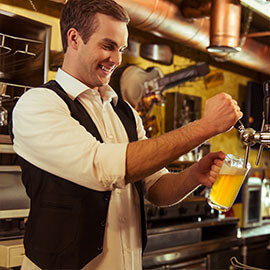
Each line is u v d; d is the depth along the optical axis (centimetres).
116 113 158
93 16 134
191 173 154
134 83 356
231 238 387
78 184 131
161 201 163
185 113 411
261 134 139
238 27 327
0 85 249
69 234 132
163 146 123
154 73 376
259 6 287
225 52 342
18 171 253
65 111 133
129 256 145
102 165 122
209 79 470
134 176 125
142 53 380
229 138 498
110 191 138
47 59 266
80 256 132
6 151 242
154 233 314
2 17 247
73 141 124
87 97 147
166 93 412
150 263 305
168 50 397
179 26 325
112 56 138
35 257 133
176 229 333
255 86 517
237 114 126
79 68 142
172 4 309
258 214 493
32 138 127
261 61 430
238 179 147
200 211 384
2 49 268
